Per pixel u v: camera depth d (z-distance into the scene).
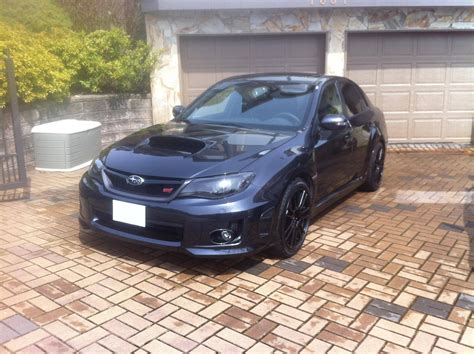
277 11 9.52
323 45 9.79
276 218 3.80
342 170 5.16
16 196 5.81
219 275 3.75
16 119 5.43
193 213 3.47
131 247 4.25
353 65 9.87
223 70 9.91
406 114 10.11
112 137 9.21
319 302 3.37
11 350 2.75
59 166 6.92
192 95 10.01
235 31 9.59
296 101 4.86
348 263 4.04
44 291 3.44
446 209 5.65
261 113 4.81
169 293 3.45
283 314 3.19
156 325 3.03
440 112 10.12
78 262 3.93
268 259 4.07
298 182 4.09
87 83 8.77
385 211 5.54
